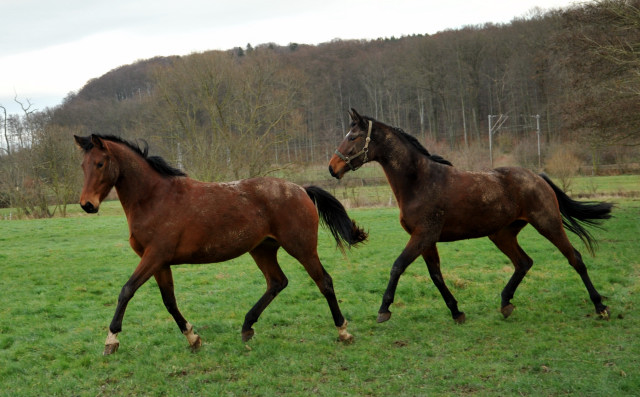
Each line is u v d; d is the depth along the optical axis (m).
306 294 8.38
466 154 37.41
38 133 28.81
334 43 69.31
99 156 5.41
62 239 16.66
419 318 7.02
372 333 6.41
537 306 7.38
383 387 4.81
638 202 21.33
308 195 6.31
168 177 5.76
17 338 6.42
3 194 29.73
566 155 32.50
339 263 11.21
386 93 58.97
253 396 4.70
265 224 5.93
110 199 36.75
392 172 6.60
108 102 46.28
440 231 6.47
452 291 8.44
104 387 4.95
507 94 58.00
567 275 9.18
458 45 55.72
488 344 5.88
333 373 5.19
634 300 7.37
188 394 4.75
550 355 5.43
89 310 7.84
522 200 6.79
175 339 6.24
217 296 8.48
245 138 29.22
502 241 7.21
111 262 12.22
